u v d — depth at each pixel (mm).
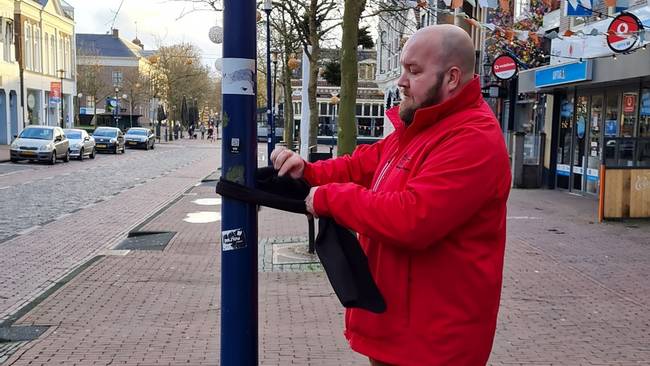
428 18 14828
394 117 2426
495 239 2098
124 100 73938
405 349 2082
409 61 2143
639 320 5648
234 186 2332
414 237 1906
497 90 19781
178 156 36969
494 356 4719
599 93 15023
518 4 16672
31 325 5395
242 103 2348
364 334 2186
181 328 5332
